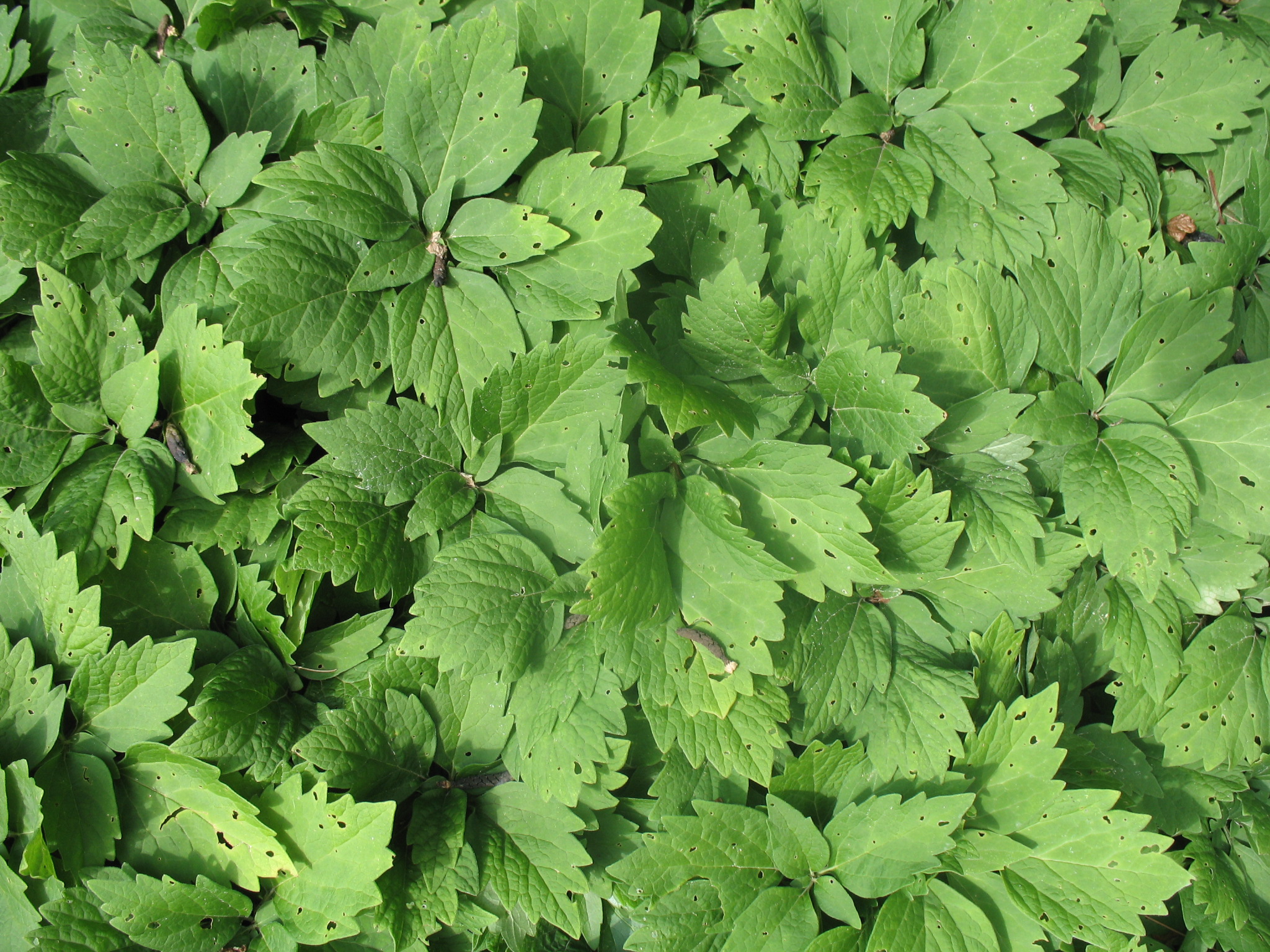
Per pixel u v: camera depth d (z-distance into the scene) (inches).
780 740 23.7
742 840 24.0
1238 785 26.4
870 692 24.5
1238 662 26.0
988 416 24.8
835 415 24.4
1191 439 24.9
